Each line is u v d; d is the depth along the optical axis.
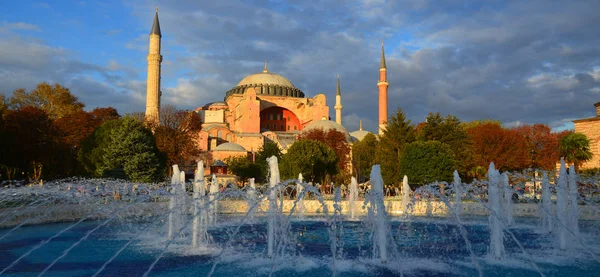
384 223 11.32
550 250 12.88
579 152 43.81
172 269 10.23
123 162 40.00
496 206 12.74
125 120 42.12
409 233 16.56
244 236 15.55
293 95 105.44
